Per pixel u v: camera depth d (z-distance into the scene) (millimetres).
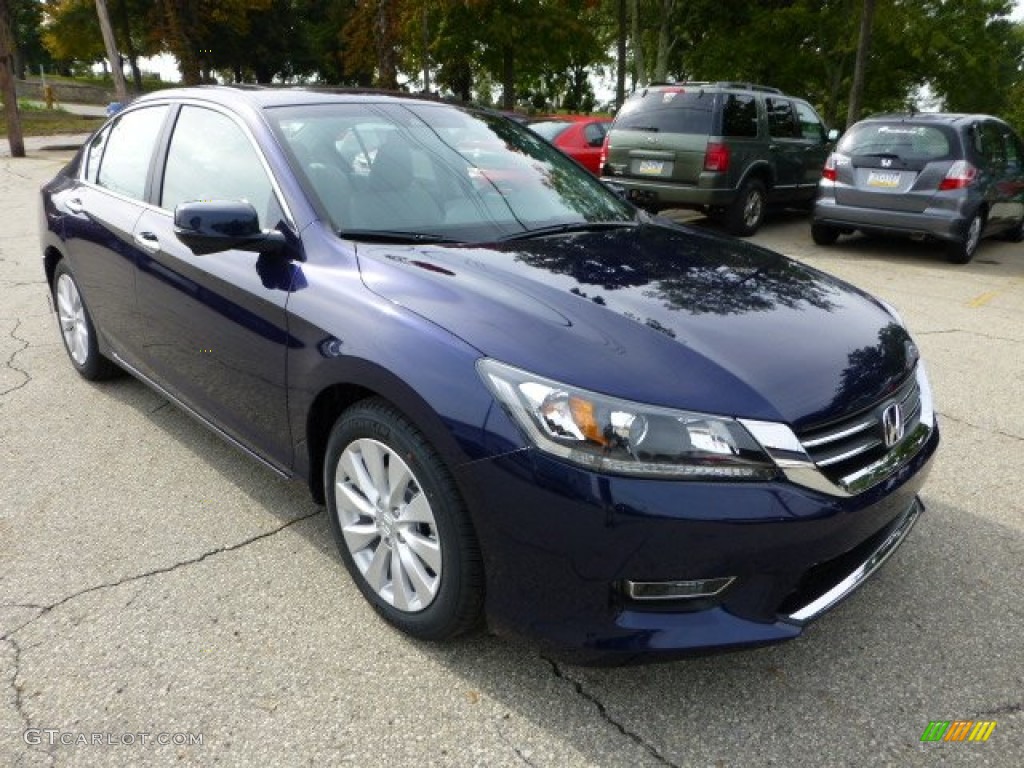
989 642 2494
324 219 2689
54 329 5480
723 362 2094
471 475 2029
